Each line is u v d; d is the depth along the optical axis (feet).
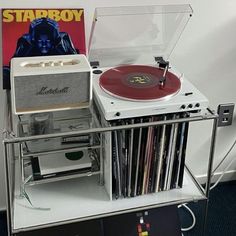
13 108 3.72
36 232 4.65
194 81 5.55
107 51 4.68
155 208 4.61
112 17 4.31
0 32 4.43
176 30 4.67
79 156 4.45
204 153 6.27
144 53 4.85
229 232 5.77
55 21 4.42
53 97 3.76
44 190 4.48
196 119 3.93
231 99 5.88
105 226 4.84
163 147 4.24
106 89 3.98
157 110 3.84
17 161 4.58
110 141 3.96
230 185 6.60
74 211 4.22
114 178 4.28
